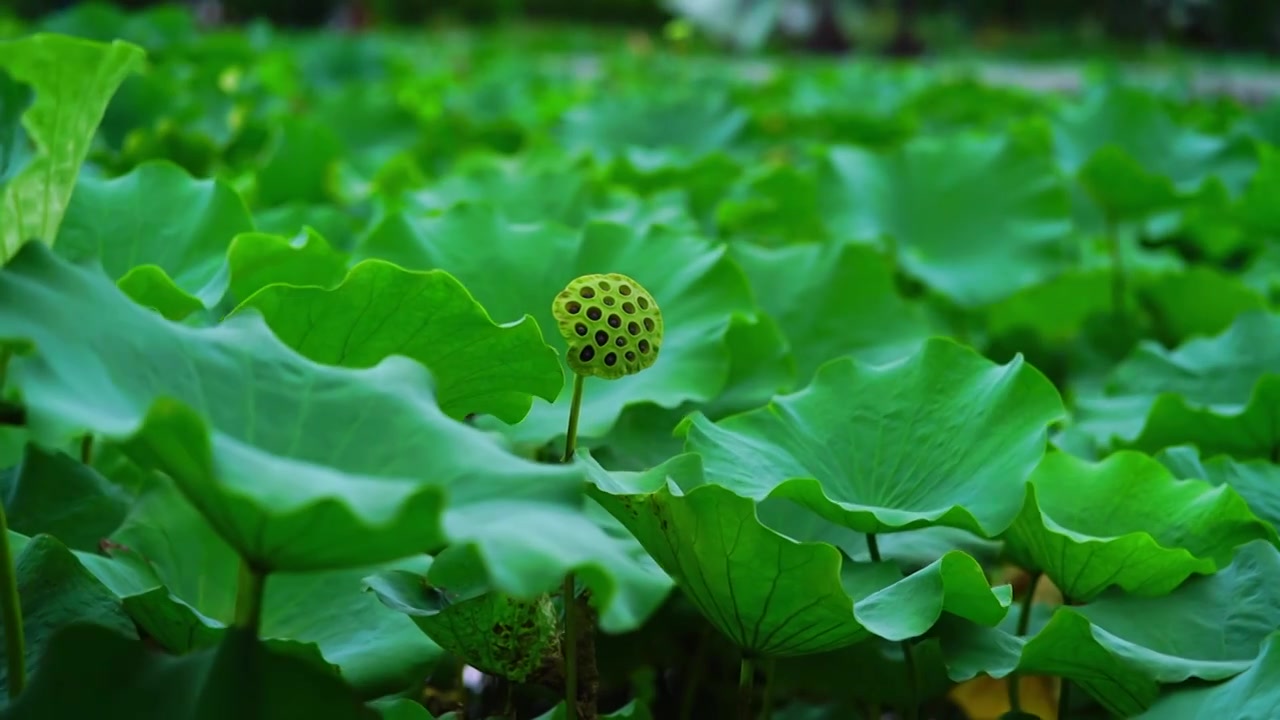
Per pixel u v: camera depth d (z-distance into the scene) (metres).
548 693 2.26
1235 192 4.04
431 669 1.96
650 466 2.30
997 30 29.52
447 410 2.03
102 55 1.85
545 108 6.42
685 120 5.33
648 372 2.33
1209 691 1.91
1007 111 6.79
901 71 10.19
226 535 1.60
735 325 2.46
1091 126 4.36
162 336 1.70
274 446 1.67
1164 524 2.18
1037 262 3.43
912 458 2.12
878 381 2.17
